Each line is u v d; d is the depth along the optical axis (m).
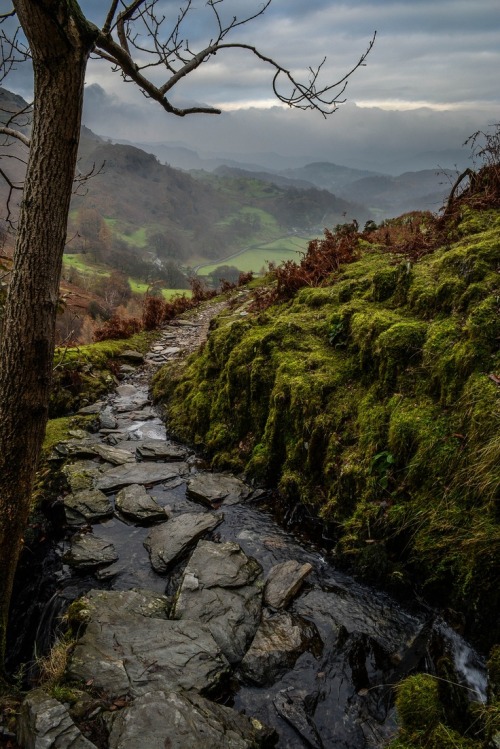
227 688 3.39
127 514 5.72
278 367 6.67
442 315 5.59
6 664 4.48
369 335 5.88
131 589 4.46
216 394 7.87
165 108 3.14
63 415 9.24
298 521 5.47
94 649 3.44
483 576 3.56
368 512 4.61
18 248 2.71
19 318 2.75
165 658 3.40
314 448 5.61
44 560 5.19
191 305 18.59
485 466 3.84
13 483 2.99
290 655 3.66
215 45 3.19
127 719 2.79
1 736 2.73
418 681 3.18
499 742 2.51
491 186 8.42
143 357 12.38
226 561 4.68
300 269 10.08
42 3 2.14
